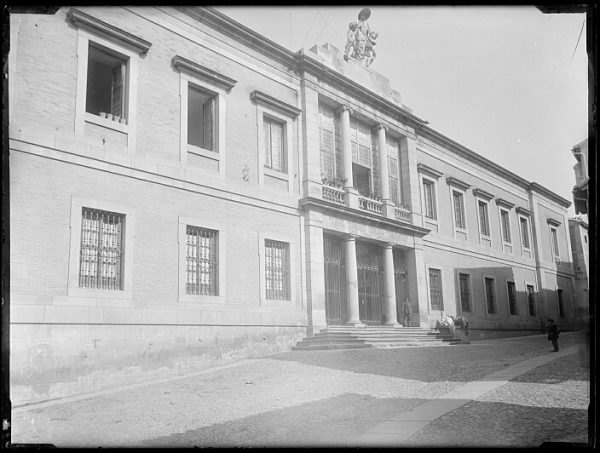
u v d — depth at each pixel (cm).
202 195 1691
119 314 1402
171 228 1581
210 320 1628
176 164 1630
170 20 1698
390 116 2608
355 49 2511
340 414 970
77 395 1263
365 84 2475
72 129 1393
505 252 3325
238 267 1758
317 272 2014
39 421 1012
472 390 1127
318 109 2219
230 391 1225
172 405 1109
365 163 2469
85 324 1330
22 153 1285
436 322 2569
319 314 1986
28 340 1227
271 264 1914
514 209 3488
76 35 1437
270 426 906
